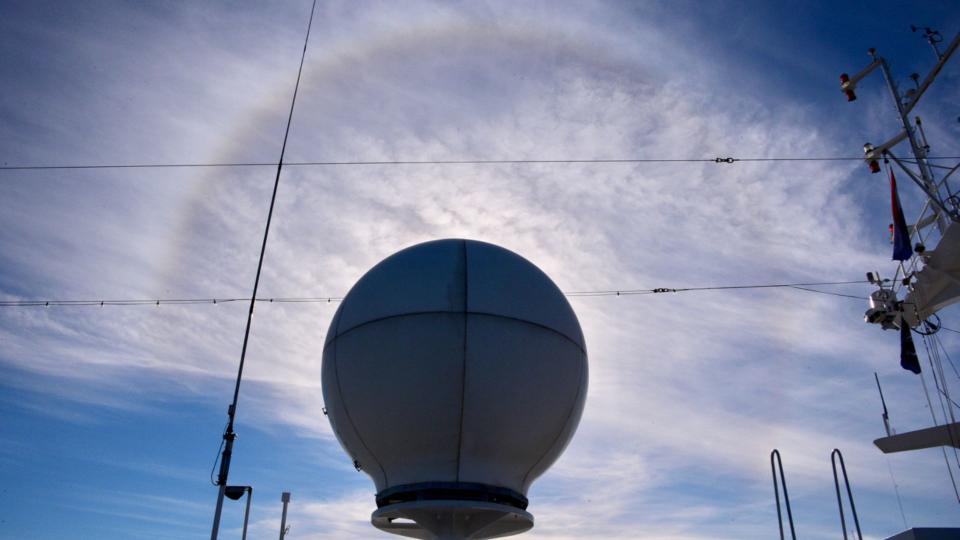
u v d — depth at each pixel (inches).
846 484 599.8
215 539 580.1
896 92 791.1
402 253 739.4
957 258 721.0
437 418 633.6
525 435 657.0
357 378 668.1
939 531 671.8
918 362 783.1
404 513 659.4
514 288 693.3
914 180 756.0
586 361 733.9
